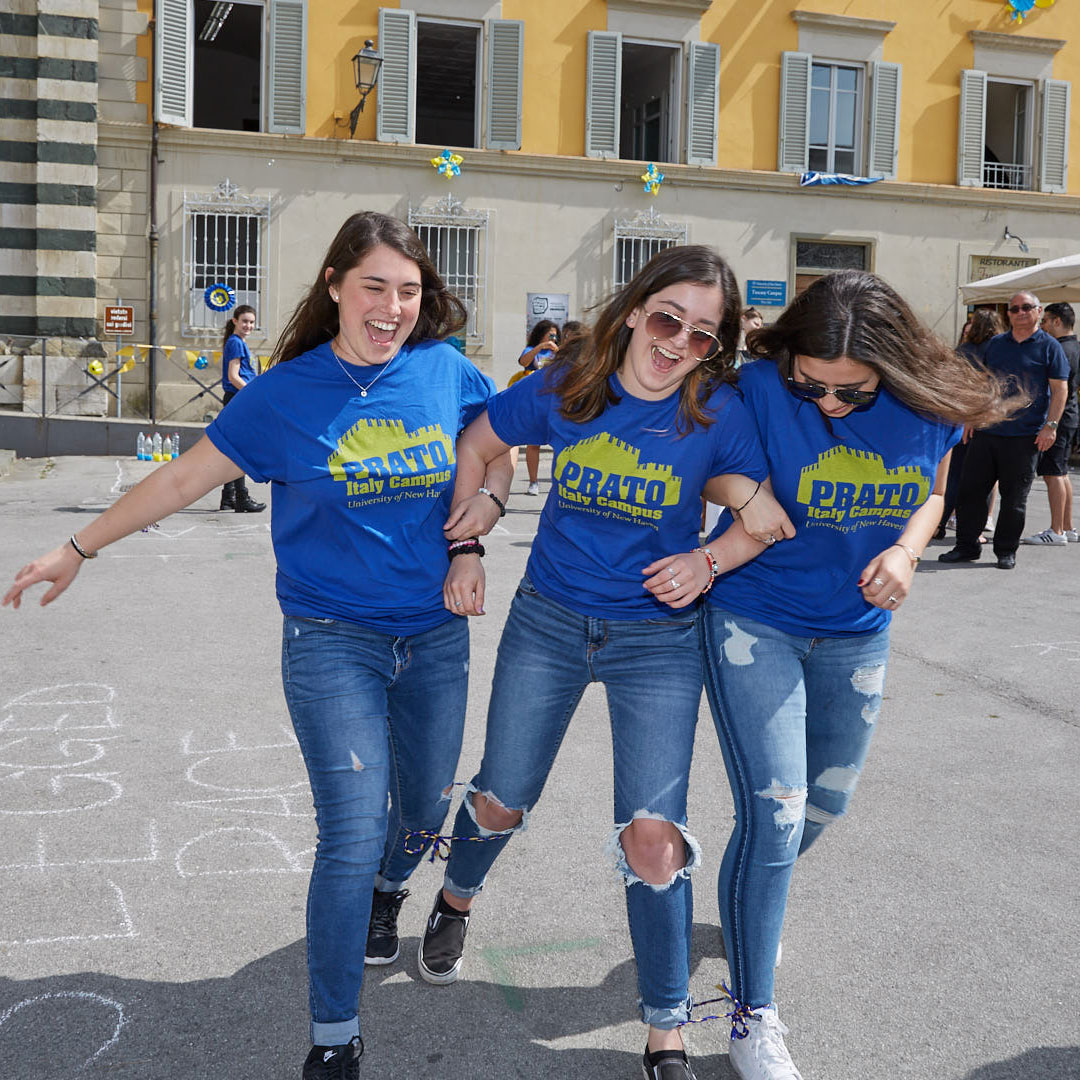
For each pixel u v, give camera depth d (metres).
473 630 6.62
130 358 17.95
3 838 3.69
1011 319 8.55
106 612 6.78
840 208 20.62
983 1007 2.85
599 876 3.54
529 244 19.52
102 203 18.00
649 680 2.59
